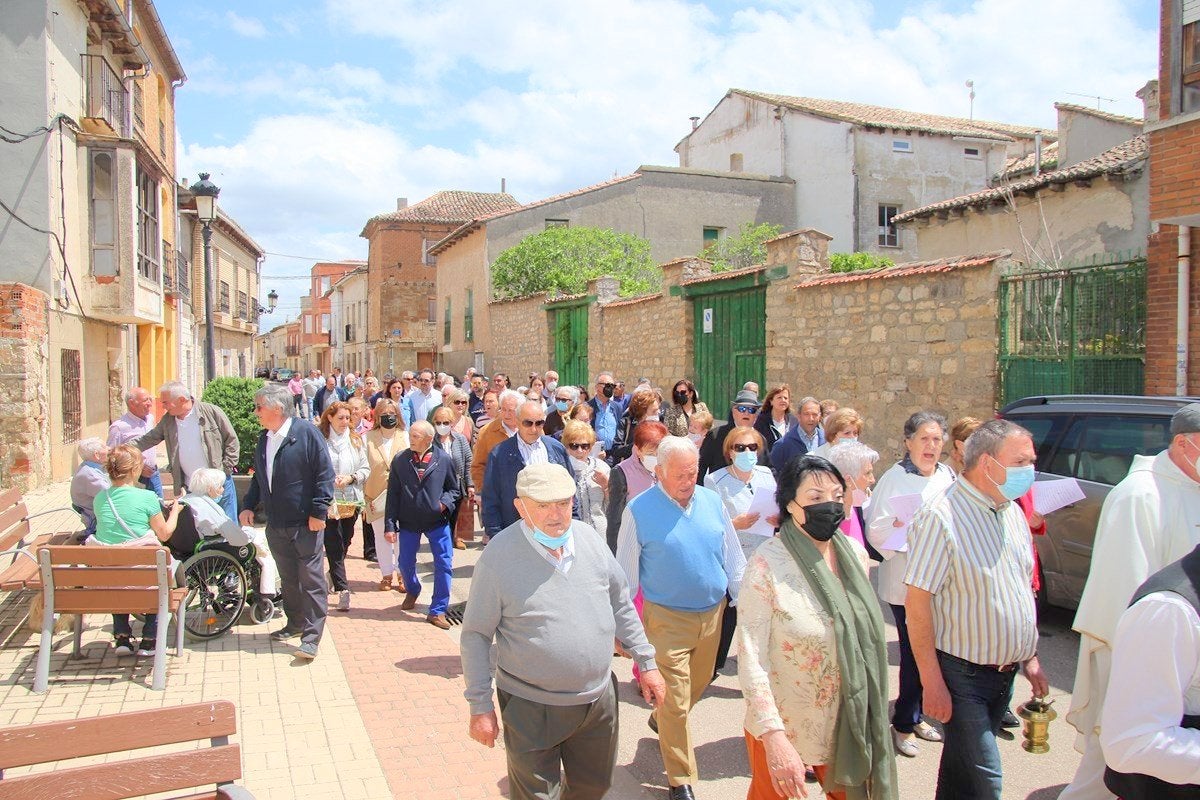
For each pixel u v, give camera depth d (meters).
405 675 5.81
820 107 27.64
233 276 36.31
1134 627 2.44
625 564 4.34
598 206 27.20
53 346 13.74
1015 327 9.34
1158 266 8.85
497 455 5.98
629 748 4.85
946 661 3.35
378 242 46.75
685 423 9.55
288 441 6.16
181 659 6.00
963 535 3.31
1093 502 6.15
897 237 26.34
